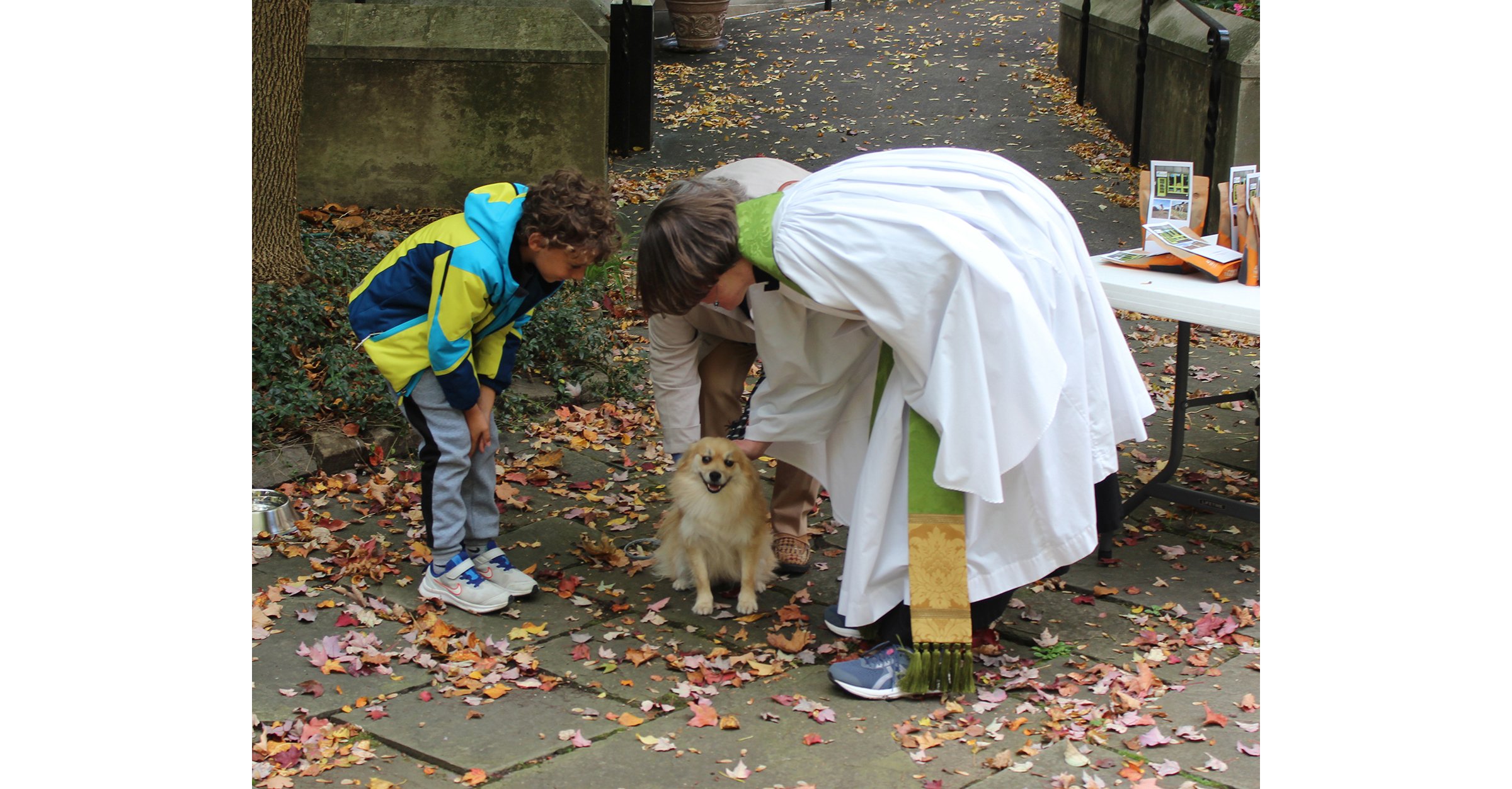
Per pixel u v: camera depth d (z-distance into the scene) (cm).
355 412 514
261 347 523
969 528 320
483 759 290
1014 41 1511
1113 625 371
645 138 1067
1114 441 338
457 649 351
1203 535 445
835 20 1675
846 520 369
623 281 726
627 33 1033
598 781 280
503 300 353
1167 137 959
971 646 331
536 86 841
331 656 340
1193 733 298
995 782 279
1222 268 405
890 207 306
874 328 309
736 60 1435
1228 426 564
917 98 1256
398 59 829
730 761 290
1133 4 1094
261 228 591
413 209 859
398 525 443
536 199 342
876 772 285
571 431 545
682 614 385
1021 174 325
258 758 285
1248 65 803
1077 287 324
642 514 467
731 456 371
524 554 427
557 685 333
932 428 318
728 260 316
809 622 379
